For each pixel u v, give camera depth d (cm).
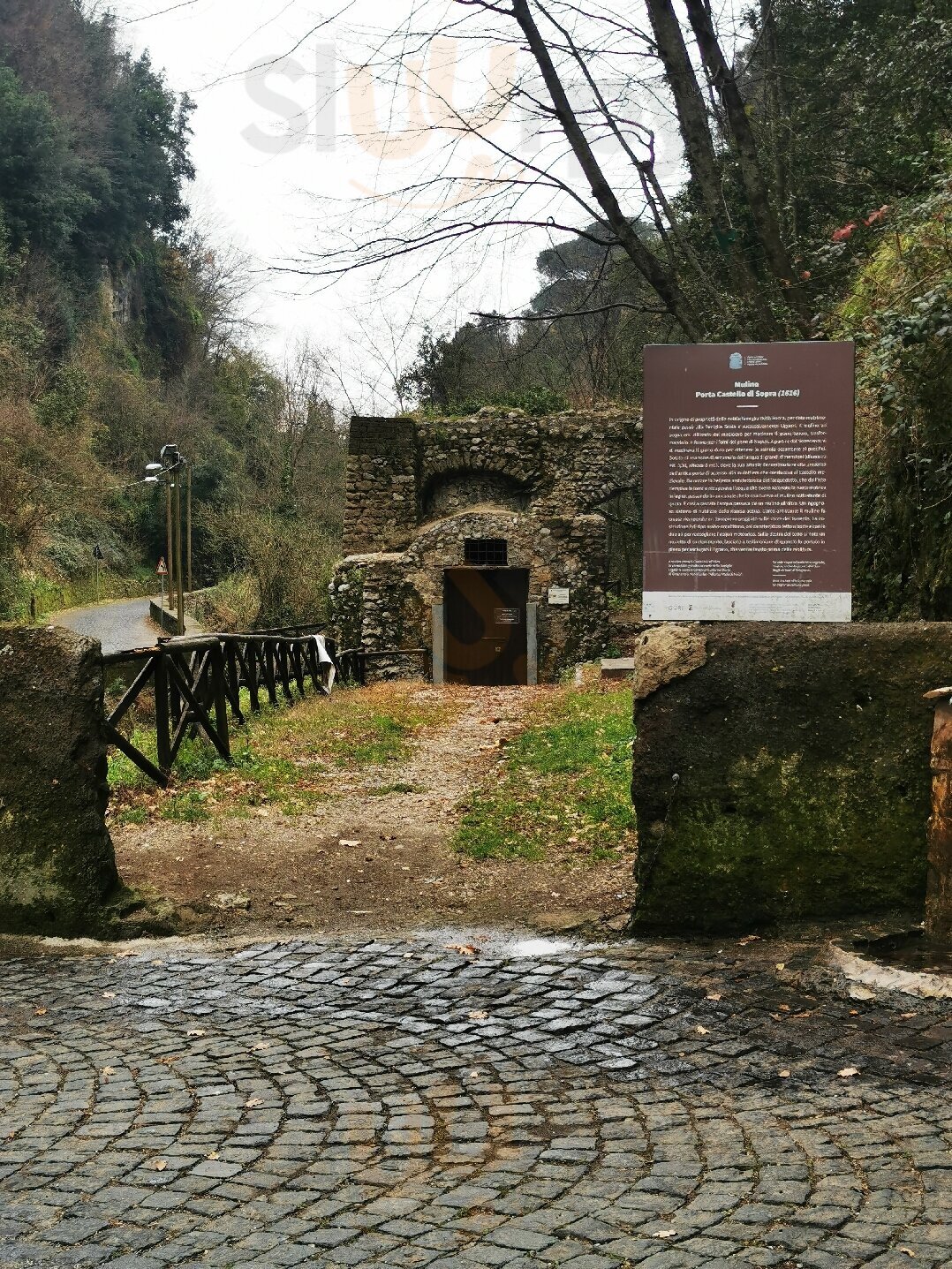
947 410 714
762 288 1175
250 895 630
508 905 605
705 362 526
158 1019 445
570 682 1975
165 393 5297
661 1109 351
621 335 1650
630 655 2309
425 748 1155
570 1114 351
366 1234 284
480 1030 425
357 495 2345
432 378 2636
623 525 2912
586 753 1000
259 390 5875
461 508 2433
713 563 530
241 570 3988
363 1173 317
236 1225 290
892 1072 368
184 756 941
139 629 3222
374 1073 387
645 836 524
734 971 471
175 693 943
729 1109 348
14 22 4772
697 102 1009
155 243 5800
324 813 830
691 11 1027
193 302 6044
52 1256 277
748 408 523
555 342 1582
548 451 2366
